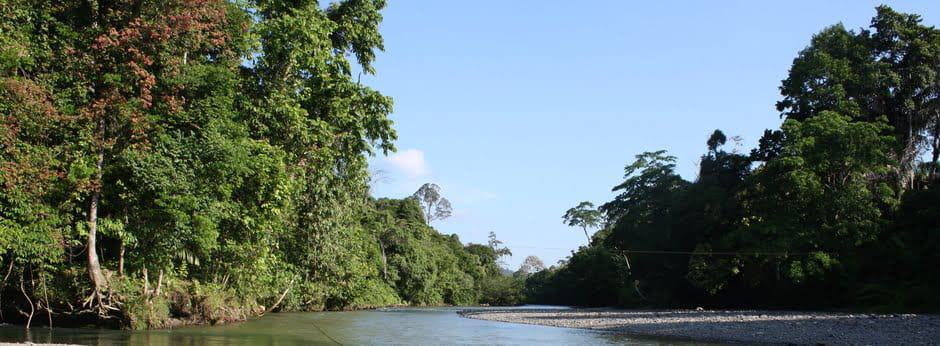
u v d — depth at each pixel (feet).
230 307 88.07
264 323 89.15
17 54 62.54
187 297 76.48
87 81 67.62
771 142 183.83
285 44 86.48
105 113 66.44
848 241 151.12
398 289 266.36
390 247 267.18
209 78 73.46
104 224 67.97
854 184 152.66
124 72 67.56
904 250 145.38
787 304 169.17
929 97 168.14
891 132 170.19
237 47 79.46
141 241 71.36
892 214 156.97
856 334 79.00
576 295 306.76
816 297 162.40
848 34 177.06
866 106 173.58
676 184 222.48
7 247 61.82
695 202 194.90
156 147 68.69
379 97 99.19
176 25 67.77
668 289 210.79
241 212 78.48
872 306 143.95
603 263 269.44
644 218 222.07
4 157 61.21
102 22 70.59
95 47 65.31
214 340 58.75
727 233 180.86
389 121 100.42
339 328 85.25
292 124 86.22
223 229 81.05
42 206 63.05
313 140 89.86
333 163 99.86
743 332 84.38
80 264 69.36
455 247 377.71
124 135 68.54
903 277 146.72
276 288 115.65
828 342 70.18
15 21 65.05
